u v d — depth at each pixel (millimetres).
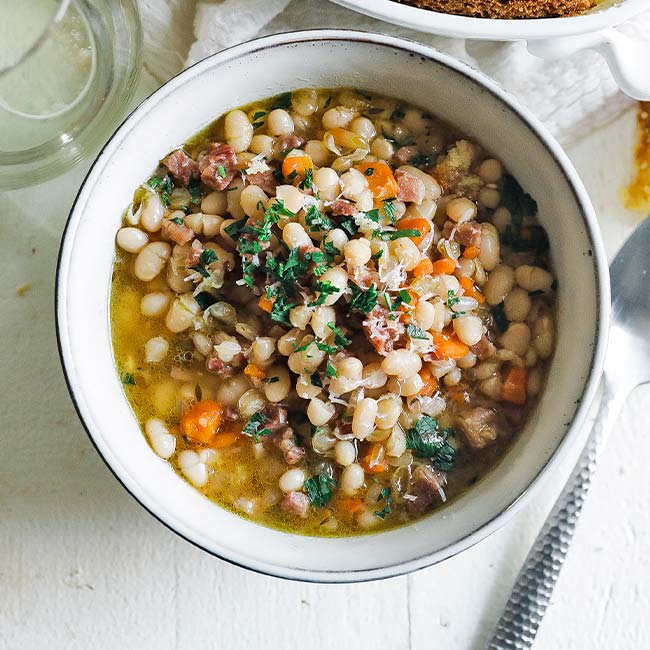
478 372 500
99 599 533
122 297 499
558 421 480
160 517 469
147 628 533
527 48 520
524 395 497
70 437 537
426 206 497
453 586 539
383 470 494
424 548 480
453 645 537
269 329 493
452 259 496
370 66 491
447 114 502
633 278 540
